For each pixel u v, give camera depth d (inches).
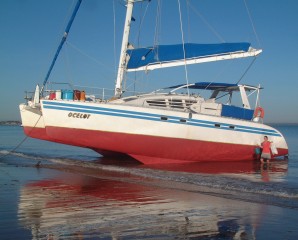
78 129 446.0
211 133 500.1
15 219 213.0
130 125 455.5
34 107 540.1
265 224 208.4
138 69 506.3
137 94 504.7
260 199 276.7
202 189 318.7
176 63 492.1
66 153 695.1
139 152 471.5
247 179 383.2
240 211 237.3
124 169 441.7
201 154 502.0
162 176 387.9
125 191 304.8
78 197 278.8
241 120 533.3
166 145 474.0
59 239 177.9
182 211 236.2
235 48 494.9
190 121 483.5
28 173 410.9
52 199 270.2
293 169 490.6
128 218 217.8
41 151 739.4
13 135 1691.7
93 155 653.9
